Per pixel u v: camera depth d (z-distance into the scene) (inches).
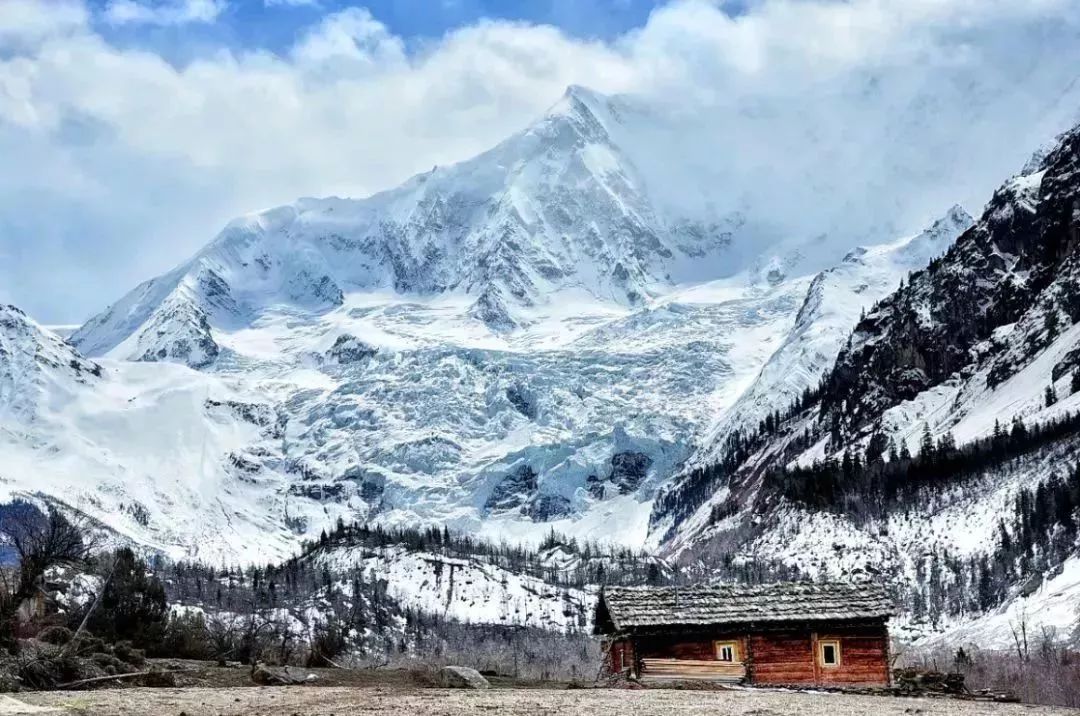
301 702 2699.3
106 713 2449.6
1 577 4493.1
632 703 2733.8
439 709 2573.8
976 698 3294.8
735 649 3516.2
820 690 3373.5
